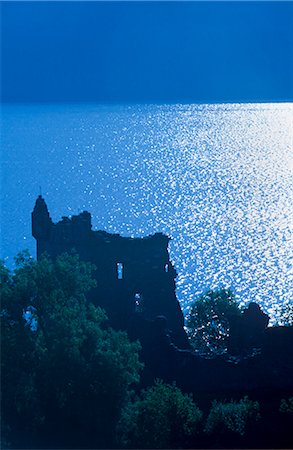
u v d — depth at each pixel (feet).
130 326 331.77
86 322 307.58
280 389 315.37
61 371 298.35
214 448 298.56
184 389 319.68
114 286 354.13
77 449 297.33
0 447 292.20
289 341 317.42
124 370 302.45
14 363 303.27
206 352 337.72
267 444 300.20
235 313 397.39
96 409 298.56
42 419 299.17
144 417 299.58
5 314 310.24
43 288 313.12
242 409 303.48
